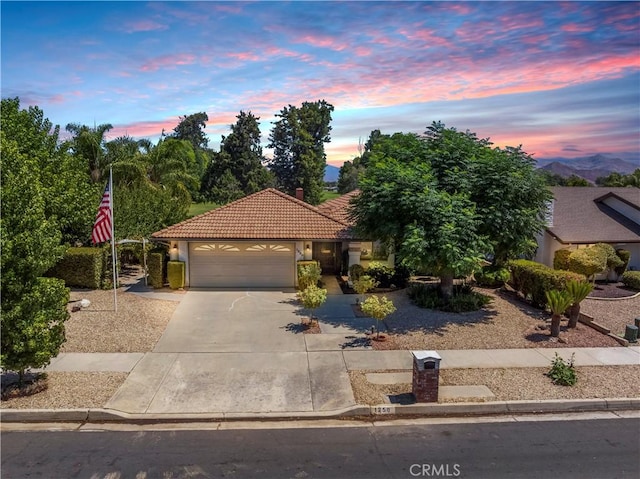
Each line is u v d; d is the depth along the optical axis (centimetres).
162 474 725
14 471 731
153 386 1036
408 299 1745
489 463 761
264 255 1953
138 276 2206
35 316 955
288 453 791
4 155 1034
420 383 957
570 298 1353
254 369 1132
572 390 1023
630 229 2355
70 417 911
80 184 2059
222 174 5756
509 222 1512
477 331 1406
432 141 1731
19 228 959
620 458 779
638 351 1259
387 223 1538
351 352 1243
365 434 859
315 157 6269
